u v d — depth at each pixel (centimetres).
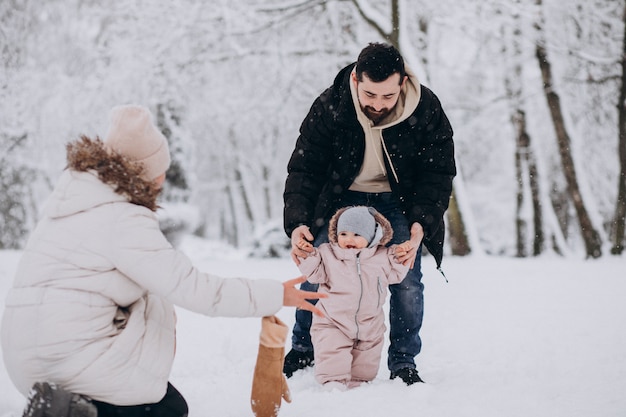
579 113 1852
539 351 480
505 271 989
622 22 1633
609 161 1958
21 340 252
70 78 1630
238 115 1745
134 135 274
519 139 1991
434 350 505
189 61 1565
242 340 539
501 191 2697
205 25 1500
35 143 1823
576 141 1731
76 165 268
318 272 398
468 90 2072
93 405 246
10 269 1036
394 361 407
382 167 411
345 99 390
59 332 250
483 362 462
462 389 379
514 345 504
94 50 1609
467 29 1520
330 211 424
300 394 367
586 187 1625
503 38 1531
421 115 396
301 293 282
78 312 253
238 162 3083
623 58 1528
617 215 1573
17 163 1989
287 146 2511
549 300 702
